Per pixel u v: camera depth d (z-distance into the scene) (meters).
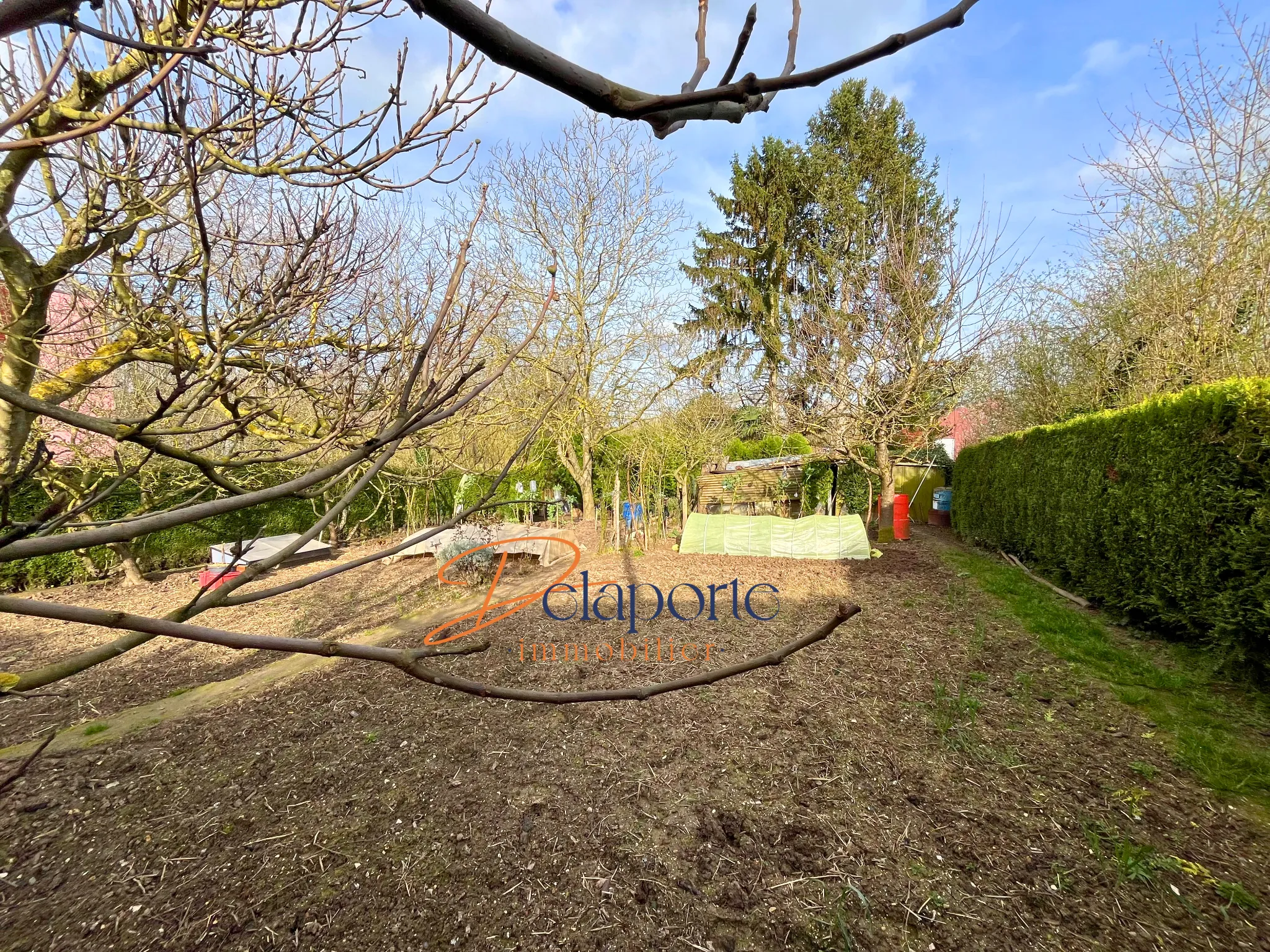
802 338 10.91
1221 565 4.01
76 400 4.30
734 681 4.12
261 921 2.17
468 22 0.45
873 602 6.11
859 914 2.14
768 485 13.16
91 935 2.12
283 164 2.28
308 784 3.01
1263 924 2.05
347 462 1.08
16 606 0.63
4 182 2.04
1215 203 6.79
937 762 3.06
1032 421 11.16
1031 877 2.29
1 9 0.47
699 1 0.76
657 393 12.52
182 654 5.55
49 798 2.94
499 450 12.28
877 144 15.76
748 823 2.62
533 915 2.18
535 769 3.08
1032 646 4.73
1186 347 7.29
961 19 0.58
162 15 1.47
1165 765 3.00
